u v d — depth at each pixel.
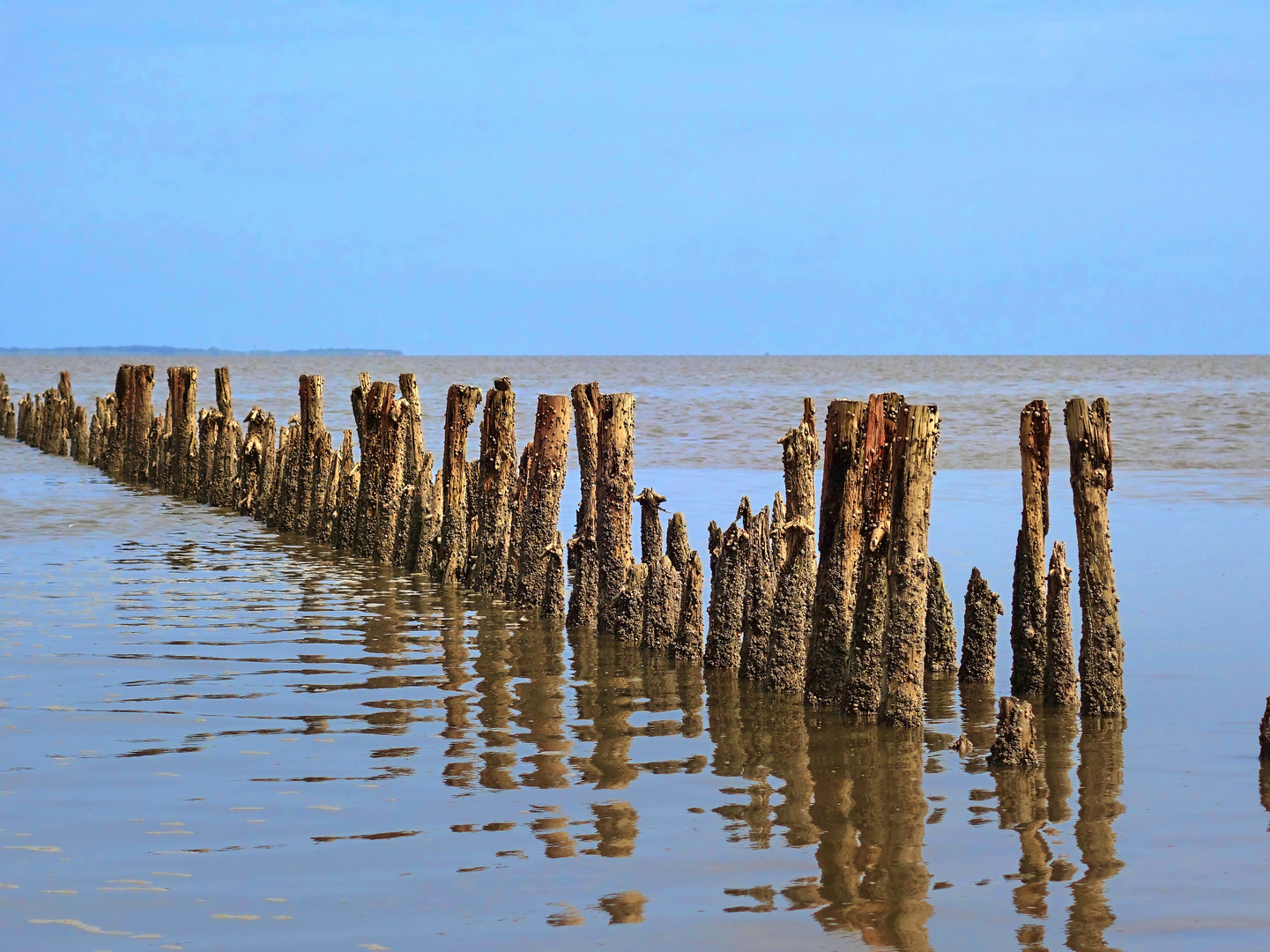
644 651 31.80
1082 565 25.95
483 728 24.53
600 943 15.37
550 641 32.81
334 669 29.23
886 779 21.67
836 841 18.72
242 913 16.11
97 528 53.94
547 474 36.94
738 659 29.73
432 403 140.00
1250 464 75.56
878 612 25.33
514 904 16.42
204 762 22.08
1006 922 16.05
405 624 34.59
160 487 68.44
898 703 24.86
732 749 23.38
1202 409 119.19
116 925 15.79
